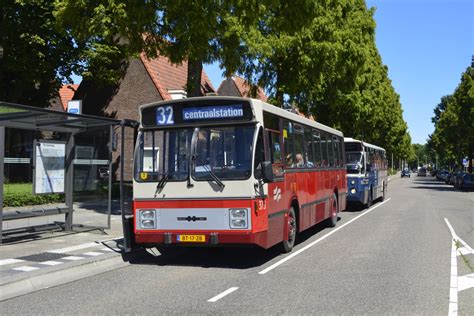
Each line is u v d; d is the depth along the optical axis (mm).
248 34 17438
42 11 25641
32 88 29984
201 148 9203
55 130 12414
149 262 10117
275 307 6547
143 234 9422
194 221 9078
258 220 9016
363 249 11555
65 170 12969
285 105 27016
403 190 44406
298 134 11992
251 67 22312
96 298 7109
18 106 9812
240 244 8875
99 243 11281
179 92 32688
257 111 9117
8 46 26047
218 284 7984
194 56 14875
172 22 13539
